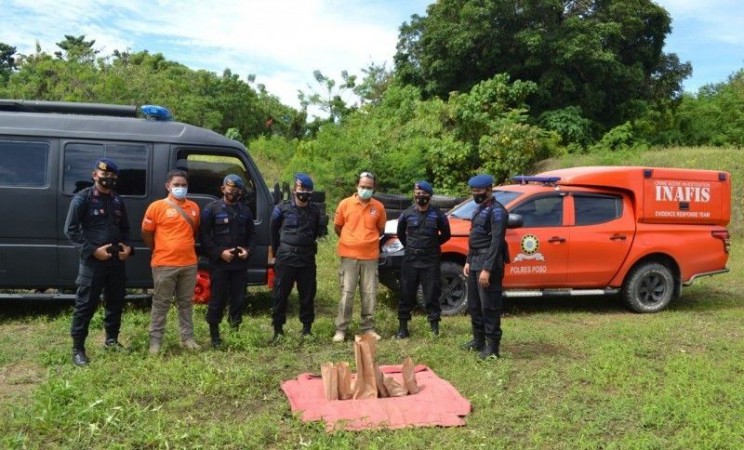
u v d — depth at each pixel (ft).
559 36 73.26
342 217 23.29
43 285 25.16
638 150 66.23
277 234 22.30
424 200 23.11
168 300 20.22
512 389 17.93
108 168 18.84
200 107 105.60
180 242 20.20
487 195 20.89
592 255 28.71
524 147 61.72
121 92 90.79
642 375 19.24
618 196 29.73
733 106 87.10
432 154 61.87
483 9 72.84
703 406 16.60
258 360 20.15
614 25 73.82
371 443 14.07
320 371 19.20
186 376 17.84
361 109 82.58
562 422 15.44
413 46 81.87
